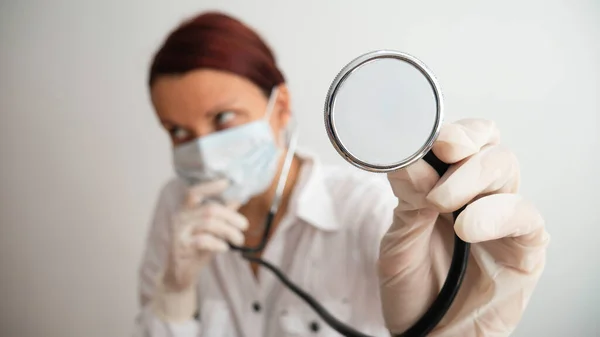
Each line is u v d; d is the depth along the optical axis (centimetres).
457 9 81
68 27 93
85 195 97
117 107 94
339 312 81
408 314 49
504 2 79
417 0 81
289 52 84
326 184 83
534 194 81
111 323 99
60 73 95
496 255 47
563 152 81
